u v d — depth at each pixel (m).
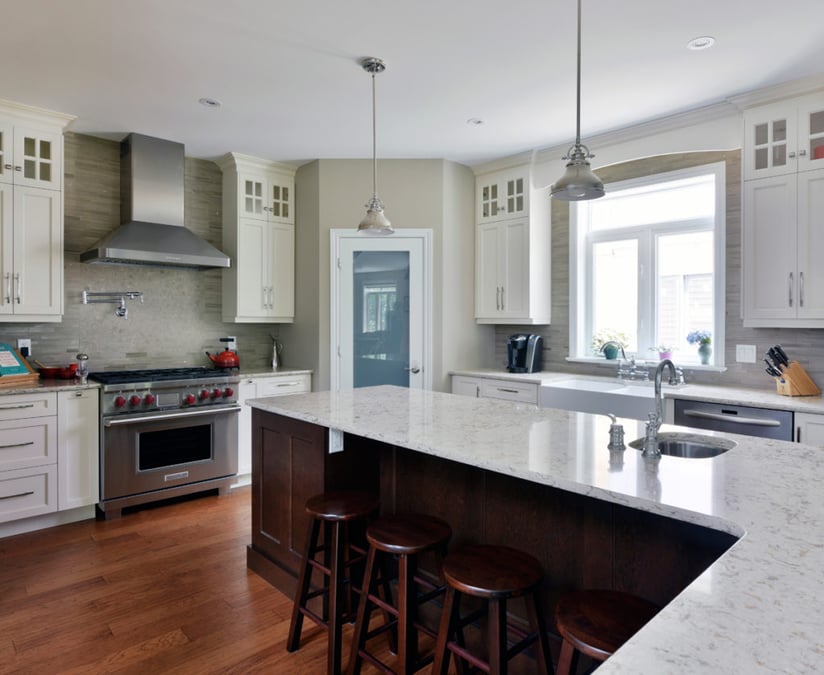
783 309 3.12
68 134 3.85
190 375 3.87
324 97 3.28
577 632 1.30
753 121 3.23
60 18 2.43
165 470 3.69
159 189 3.98
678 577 1.58
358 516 2.01
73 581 2.66
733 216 3.65
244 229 4.41
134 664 2.03
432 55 2.78
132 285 4.16
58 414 3.28
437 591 1.94
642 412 3.40
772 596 0.85
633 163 4.14
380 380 4.55
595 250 4.46
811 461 1.64
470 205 4.72
